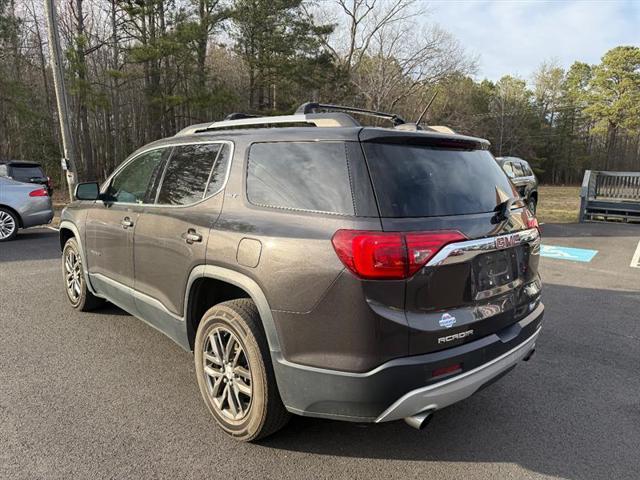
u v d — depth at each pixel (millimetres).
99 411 3123
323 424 3070
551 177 65125
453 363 2424
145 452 2707
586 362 4137
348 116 2713
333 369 2348
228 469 2586
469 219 2570
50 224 12133
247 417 2742
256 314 2719
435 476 2590
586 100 60812
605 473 2641
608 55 58750
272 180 2748
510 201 2961
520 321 2930
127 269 3893
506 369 2789
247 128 3166
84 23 25938
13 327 4598
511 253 2844
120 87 26516
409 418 2430
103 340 4316
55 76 12555
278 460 2682
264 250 2555
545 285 6816
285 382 2516
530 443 2918
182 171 3406
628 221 14125
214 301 3291
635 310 5641
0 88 24609
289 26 26828
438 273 2369
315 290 2361
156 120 25266
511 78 60875
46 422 2977
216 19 23656
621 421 3188
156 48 21406
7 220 9531
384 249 2248
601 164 64000
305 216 2508
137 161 4023
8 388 3400
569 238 11133
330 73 29234
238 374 2811
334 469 2621
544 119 63188
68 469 2533
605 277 7324
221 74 30562
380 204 2344
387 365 2279
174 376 3646
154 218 3482
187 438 2855
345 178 2441
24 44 27328
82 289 4906
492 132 51938
